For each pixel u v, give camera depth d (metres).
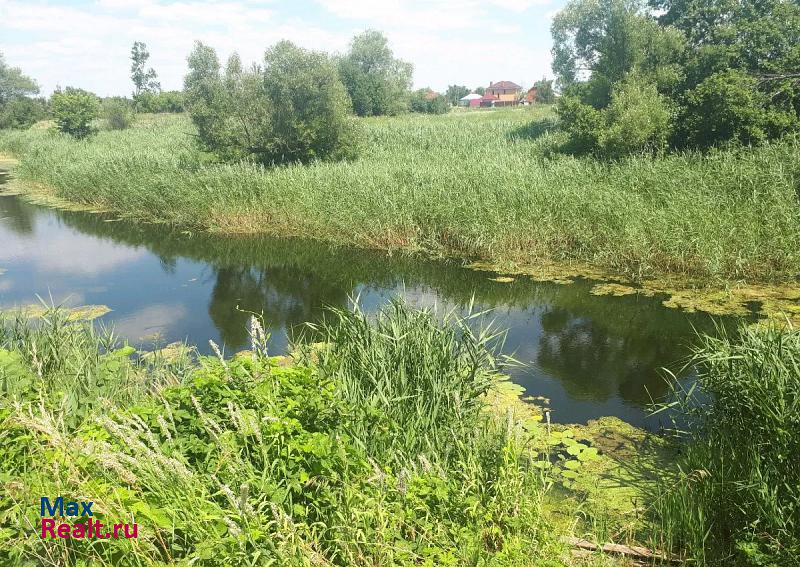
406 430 4.42
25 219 17.06
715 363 4.64
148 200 16.56
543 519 3.65
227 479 3.27
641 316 8.52
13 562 2.85
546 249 11.37
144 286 10.88
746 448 4.05
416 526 3.46
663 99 17.53
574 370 6.93
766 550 3.43
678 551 3.75
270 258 12.55
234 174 15.93
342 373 4.79
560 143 18.84
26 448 3.61
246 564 2.84
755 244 9.15
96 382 4.83
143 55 59.62
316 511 3.42
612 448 5.16
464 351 5.50
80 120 34.50
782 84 16.17
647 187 11.74
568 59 38.62
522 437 5.00
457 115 42.50
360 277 11.00
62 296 10.28
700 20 21.06
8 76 60.91
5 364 4.36
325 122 18.98
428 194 12.62
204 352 7.67
